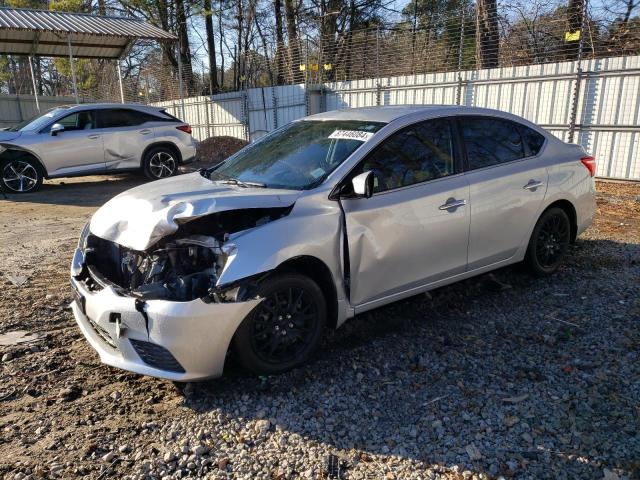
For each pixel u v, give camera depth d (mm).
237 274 3279
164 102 26328
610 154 11242
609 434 2977
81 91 32344
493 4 14664
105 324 3422
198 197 3615
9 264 6195
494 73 12969
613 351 3898
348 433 3062
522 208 4934
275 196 3613
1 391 3516
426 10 26891
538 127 5355
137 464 2828
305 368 3760
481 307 4789
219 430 3105
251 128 20609
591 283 5273
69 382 3645
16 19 16141
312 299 3697
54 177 11562
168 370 3293
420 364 3797
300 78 19812
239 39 30859
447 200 4324
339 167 3914
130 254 3633
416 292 4328
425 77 14477
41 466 2801
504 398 3354
